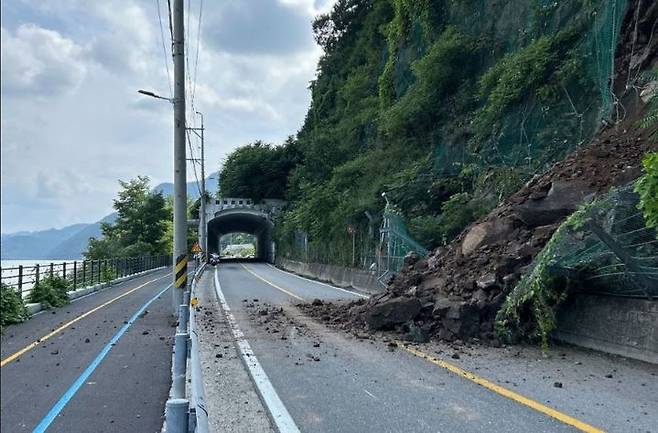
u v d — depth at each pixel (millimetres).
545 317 10508
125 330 13727
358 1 66875
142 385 8266
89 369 9305
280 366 9312
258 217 78812
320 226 42156
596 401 7047
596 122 19047
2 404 7277
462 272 12930
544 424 6172
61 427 6391
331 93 68688
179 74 17234
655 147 12633
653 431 5918
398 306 12594
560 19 23359
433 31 35438
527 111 22766
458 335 11438
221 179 82938
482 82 26719
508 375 8562
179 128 17203
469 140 26859
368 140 49875
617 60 18188
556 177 13562
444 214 24391
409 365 9352
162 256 60125
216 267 58969
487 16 30047
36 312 17781
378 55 54938
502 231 13461
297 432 6020
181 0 17016
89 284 27688
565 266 10391
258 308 18266
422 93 32875
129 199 63750
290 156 75562
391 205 26391
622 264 9469
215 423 6320
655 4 16828
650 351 9227
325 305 18219
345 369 9078
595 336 10359
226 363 9578
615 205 9258
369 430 6074
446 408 6844
